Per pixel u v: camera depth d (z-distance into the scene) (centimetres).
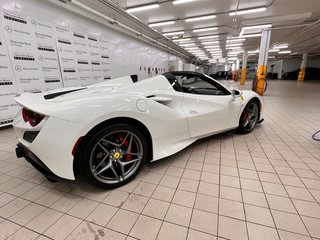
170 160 188
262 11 595
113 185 139
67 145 117
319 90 906
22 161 193
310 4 540
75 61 484
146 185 146
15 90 342
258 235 100
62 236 101
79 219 113
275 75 2552
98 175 133
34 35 373
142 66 908
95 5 525
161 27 779
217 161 184
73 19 471
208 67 3953
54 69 422
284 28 805
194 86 225
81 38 501
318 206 120
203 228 105
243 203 124
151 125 152
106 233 103
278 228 104
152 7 530
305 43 1263
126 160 147
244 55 1550
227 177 155
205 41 1155
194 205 123
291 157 190
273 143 229
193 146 223
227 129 234
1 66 319
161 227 106
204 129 202
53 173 123
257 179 151
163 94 178
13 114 341
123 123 138
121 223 109
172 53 1487
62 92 168
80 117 119
